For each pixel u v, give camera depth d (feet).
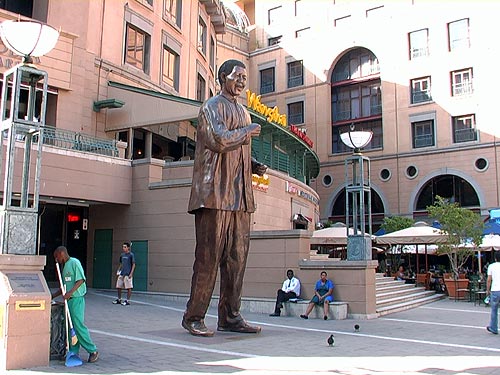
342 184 149.28
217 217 31.32
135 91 68.59
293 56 162.50
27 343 21.84
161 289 57.88
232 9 174.09
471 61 131.95
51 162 53.31
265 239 50.67
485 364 25.18
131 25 76.28
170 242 58.08
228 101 32.19
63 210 63.77
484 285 66.54
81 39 66.95
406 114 140.77
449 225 77.66
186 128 86.22
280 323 42.01
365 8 151.64
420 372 22.94
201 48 100.32
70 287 23.29
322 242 76.95
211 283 32.12
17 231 22.58
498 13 129.70
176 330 34.37
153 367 22.57
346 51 154.51
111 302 51.62
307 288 47.98
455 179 133.90
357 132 47.16
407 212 137.49
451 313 53.01
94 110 68.23
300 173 100.22
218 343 29.71
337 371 22.58
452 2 136.26
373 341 32.60
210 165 31.12
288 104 162.40
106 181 58.65
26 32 22.70
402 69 142.82
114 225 62.28
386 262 103.71
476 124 129.80
